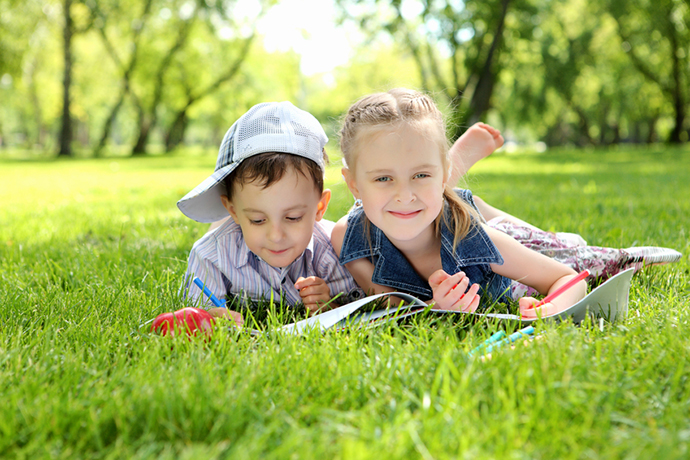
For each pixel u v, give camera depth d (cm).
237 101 3516
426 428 108
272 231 192
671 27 2514
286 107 199
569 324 168
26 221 461
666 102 3081
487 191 648
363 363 143
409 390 130
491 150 295
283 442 109
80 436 113
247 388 126
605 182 765
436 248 216
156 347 150
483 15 2177
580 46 2794
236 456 100
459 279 188
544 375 127
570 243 255
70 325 174
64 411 117
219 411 117
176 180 1011
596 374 129
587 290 224
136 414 117
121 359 147
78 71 3112
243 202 193
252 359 145
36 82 3256
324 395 127
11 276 253
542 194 606
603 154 2038
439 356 144
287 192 188
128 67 2864
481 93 2264
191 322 173
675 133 2870
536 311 177
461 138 287
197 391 122
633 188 652
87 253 299
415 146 183
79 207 568
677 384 129
